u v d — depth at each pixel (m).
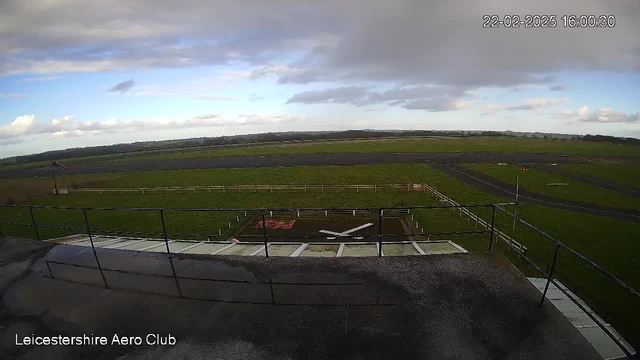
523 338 3.57
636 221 21.91
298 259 5.79
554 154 57.25
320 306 4.32
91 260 6.32
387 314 4.08
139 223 24.52
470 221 22.02
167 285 5.14
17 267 6.12
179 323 4.14
